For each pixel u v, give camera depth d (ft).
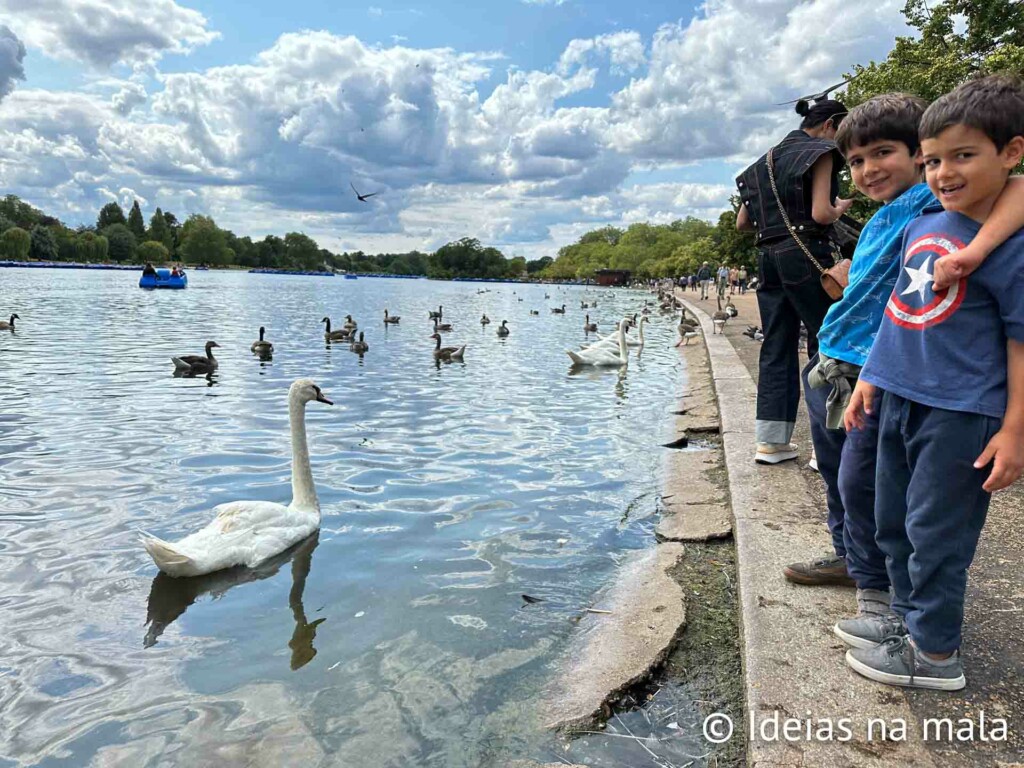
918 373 8.73
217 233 601.21
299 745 10.85
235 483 23.95
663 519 20.20
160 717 11.62
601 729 11.00
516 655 13.26
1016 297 7.87
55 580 16.79
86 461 26.17
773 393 20.44
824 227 17.49
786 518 16.34
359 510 21.59
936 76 51.31
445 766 10.26
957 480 8.56
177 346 67.00
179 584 16.78
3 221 454.40
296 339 80.48
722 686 11.98
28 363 52.11
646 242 562.25
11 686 12.52
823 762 8.47
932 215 9.04
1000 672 10.04
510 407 38.65
